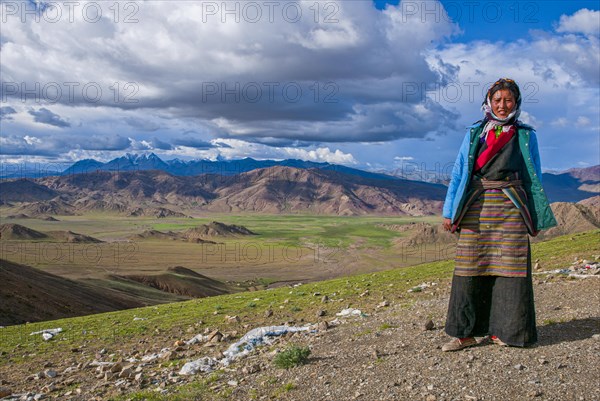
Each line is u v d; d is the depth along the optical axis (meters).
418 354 7.51
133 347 16.97
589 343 6.72
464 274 6.90
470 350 7.08
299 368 8.20
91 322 28.56
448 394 5.93
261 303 25.95
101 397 9.52
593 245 28.25
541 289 13.01
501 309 6.74
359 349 8.74
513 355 6.59
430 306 13.15
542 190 6.46
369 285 27.50
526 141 6.50
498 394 5.71
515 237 6.56
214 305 29.34
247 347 11.82
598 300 10.26
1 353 18.89
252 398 7.29
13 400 10.62
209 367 10.47
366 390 6.56
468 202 6.76
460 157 6.77
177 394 8.24
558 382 5.71
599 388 5.43
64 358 16.42
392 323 11.25
